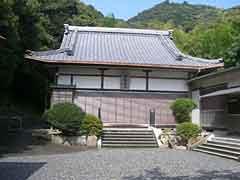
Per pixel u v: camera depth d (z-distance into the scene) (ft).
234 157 43.37
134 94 74.79
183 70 74.54
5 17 61.00
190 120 68.80
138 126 69.05
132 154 48.06
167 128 66.13
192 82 74.28
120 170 34.30
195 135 58.23
